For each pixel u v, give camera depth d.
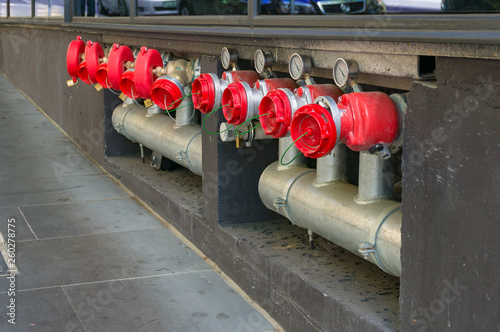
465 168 1.99
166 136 4.84
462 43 1.91
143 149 6.07
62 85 7.68
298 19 2.85
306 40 2.79
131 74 3.97
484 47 1.84
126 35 5.14
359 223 2.73
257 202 3.94
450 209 2.06
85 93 6.78
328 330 2.78
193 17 3.90
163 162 5.52
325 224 2.97
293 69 2.85
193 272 3.83
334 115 2.21
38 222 4.75
